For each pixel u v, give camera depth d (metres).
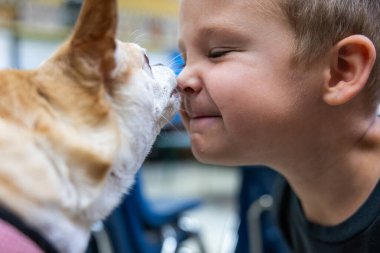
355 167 0.75
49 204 0.54
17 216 0.51
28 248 0.50
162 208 1.48
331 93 0.69
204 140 0.73
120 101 0.65
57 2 3.33
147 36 3.79
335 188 0.77
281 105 0.68
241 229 1.56
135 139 0.67
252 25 0.67
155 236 1.47
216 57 0.70
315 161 0.74
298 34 0.67
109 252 1.29
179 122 1.22
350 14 0.69
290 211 0.91
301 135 0.71
